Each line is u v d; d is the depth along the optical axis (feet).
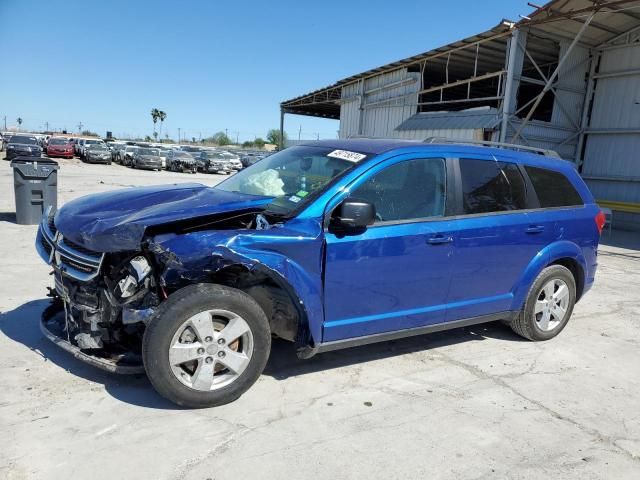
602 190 56.44
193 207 11.12
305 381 12.68
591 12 41.86
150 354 10.25
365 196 12.28
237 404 11.32
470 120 55.16
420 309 13.38
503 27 49.90
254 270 10.93
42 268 21.61
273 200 12.12
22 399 10.91
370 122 76.64
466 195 13.96
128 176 89.66
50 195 32.40
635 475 9.68
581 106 57.26
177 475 8.84
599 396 12.94
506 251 14.60
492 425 11.17
